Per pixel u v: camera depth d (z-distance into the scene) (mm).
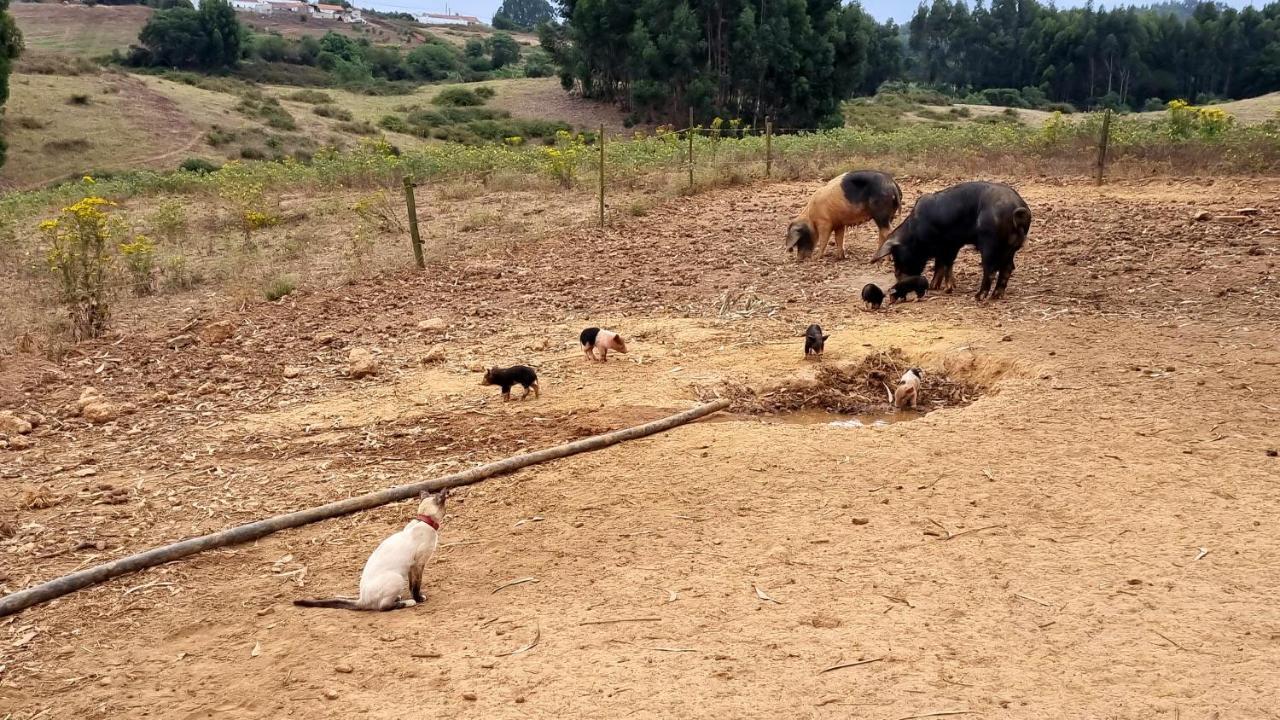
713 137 27453
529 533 6191
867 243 15992
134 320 13062
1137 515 5883
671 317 11820
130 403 9516
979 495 6297
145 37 82938
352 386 9797
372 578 5316
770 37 62625
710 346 10359
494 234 18000
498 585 5535
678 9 64438
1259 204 15047
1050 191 18234
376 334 11773
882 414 8641
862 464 6906
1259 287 10727
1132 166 19297
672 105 67250
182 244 19031
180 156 48094
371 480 7305
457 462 7543
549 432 8031
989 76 133000
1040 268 12734
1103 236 13961
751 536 5898
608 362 9953
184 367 10727
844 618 4891
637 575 5488
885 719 4047
